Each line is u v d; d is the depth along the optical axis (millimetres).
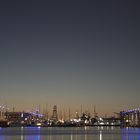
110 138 187875
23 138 190250
